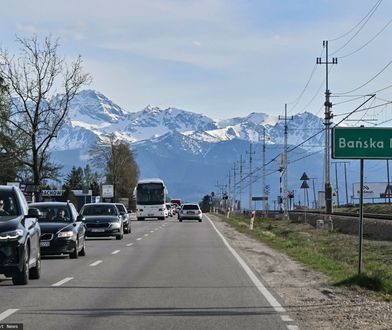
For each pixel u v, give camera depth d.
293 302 13.79
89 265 21.73
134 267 21.23
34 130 55.66
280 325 11.10
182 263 22.84
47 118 56.56
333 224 54.59
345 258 26.22
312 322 11.41
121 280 17.53
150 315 12.05
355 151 16.58
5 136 56.09
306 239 39.91
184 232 47.94
